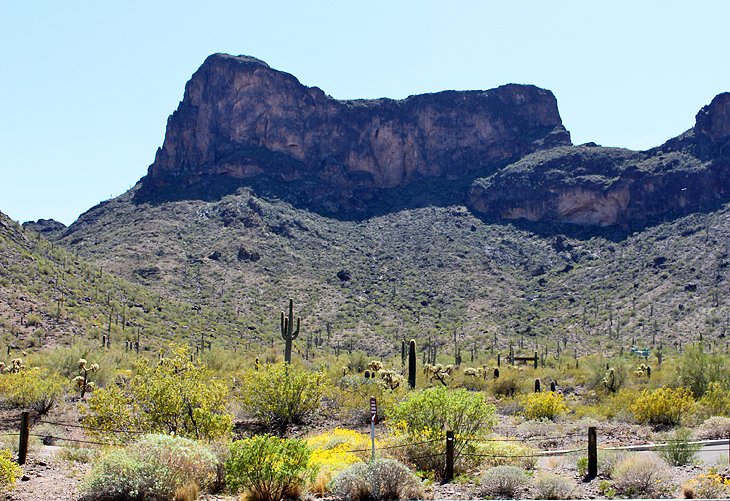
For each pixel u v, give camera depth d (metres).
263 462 12.74
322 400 26.52
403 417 16.97
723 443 18.59
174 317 79.38
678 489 13.20
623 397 28.34
